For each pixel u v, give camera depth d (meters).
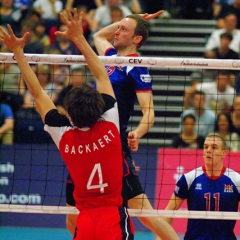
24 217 14.12
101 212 6.60
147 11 19.81
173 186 13.56
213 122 15.02
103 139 6.57
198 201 8.73
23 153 13.74
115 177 6.65
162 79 18.20
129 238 6.51
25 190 13.61
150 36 19.44
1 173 13.68
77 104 6.43
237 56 17.08
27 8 18.47
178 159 13.64
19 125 14.84
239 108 14.67
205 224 8.54
